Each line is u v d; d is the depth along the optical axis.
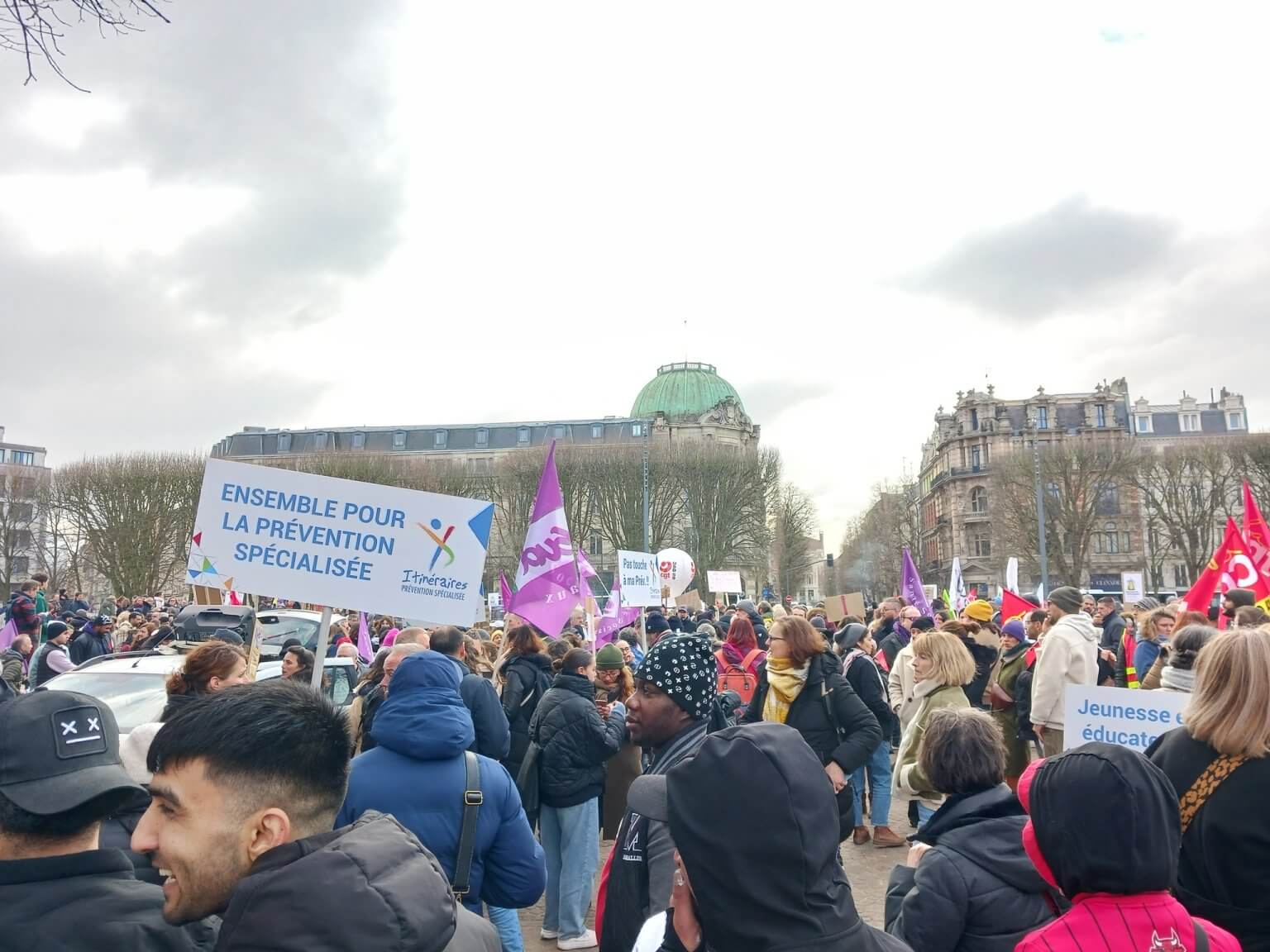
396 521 5.86
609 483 63.72
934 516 105.50
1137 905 2.22
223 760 2.00
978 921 3.19
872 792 9.54
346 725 2.23
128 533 51.53
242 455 103.38
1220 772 3.14
